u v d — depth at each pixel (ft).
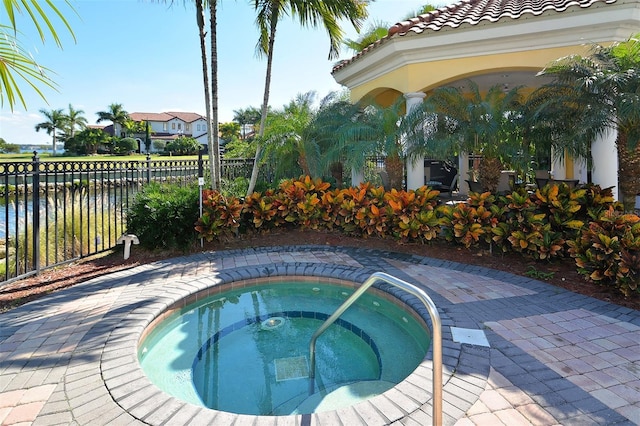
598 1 26.09
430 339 14.96
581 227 22.54
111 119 288.10
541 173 46.32
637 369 12.27
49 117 274.57
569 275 21.53
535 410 10.25
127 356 12.87
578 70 23.38
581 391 11.09
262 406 12.14
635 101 20.79
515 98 30.81
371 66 37.86
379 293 20.22
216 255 27.09
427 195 29.22
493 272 22.65
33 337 14.34
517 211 24.54
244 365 14.65
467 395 10.82
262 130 37.32
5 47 10.79
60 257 27.12
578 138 23.68
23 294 19.74
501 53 30.66
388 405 10.25
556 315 16.49
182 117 355.36
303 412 11.76
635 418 9.97
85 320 15.81
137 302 17.71
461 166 56.18
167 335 16.96
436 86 34.30
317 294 22.33
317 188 33.86
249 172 44.06
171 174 34.91
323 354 15.52
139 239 27.96
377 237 30.60
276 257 26.30
